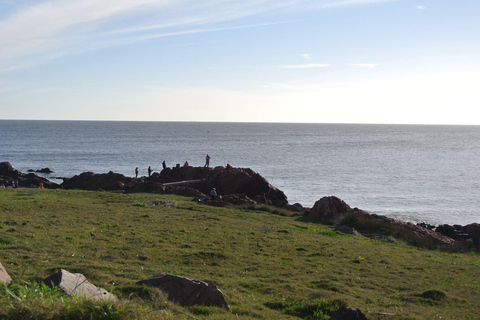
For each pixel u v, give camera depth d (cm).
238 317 1095
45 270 1444
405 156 14400
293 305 1392
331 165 11388
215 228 2831
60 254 1766
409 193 7400
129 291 1142
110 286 1236
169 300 1131
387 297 1680
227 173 5434
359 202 6575
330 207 3978
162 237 2394
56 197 3916
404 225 3803
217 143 19862
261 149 16525
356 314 1085
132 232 2444
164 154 13962
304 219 3850
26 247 1819
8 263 1511
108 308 782
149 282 1228
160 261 1877
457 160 13262
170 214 3300
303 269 2005
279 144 19650
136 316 794
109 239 2202
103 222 2711
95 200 3903
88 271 1470
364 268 2134
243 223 3173
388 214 5809
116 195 4350
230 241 2461
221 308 1164
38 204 3256
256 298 1448
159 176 6438
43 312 731
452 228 4259
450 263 2481
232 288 1531
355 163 11962
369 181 8675
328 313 1305
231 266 1928
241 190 5328
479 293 1848
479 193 7494
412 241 3291
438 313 1499
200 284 1197
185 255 2014
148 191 4950
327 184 8212
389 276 2034
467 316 1504
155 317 823
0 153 13950
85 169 10212
